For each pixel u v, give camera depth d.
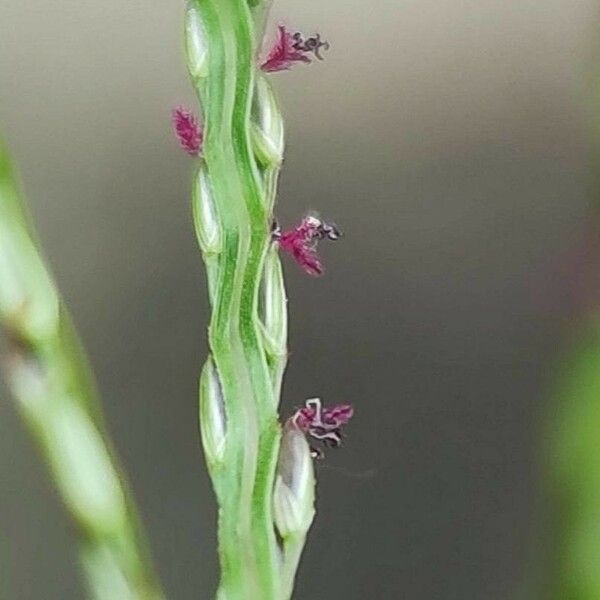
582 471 0.07
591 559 0.07
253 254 0.06
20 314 0.06
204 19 0.06
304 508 0.06
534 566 0.07
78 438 0.06
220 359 0.06
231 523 0.06
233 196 0.06
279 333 0.06
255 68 0.06
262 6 0.06
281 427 0.06
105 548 0.06
